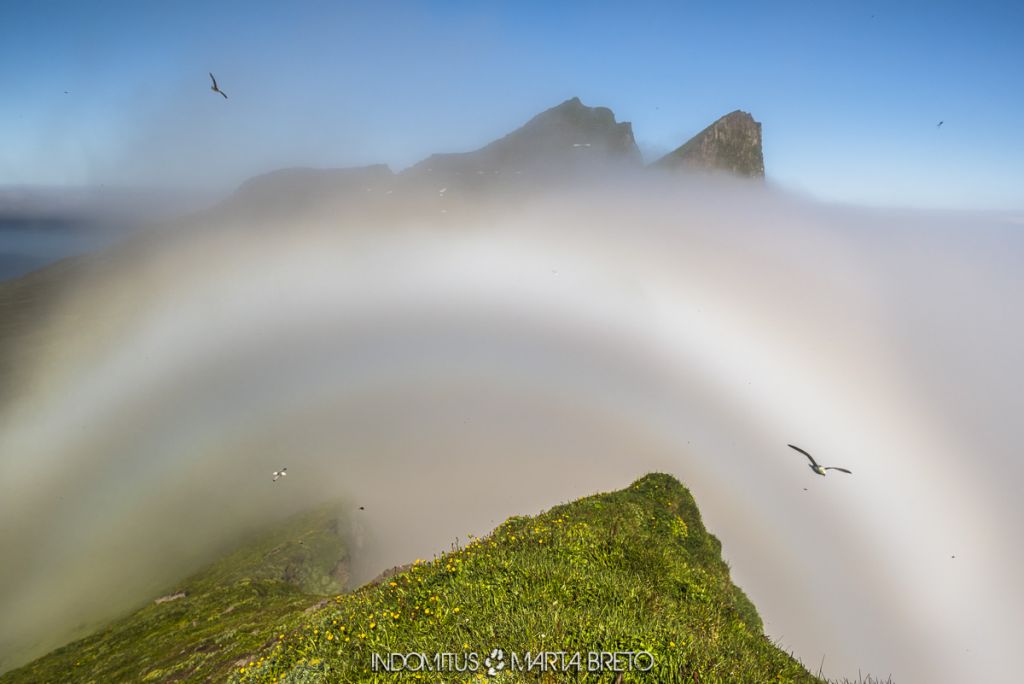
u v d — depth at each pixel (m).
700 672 8.36
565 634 8.73
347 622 9.64
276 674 8.88
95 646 23.95
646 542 14.73
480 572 10.66
